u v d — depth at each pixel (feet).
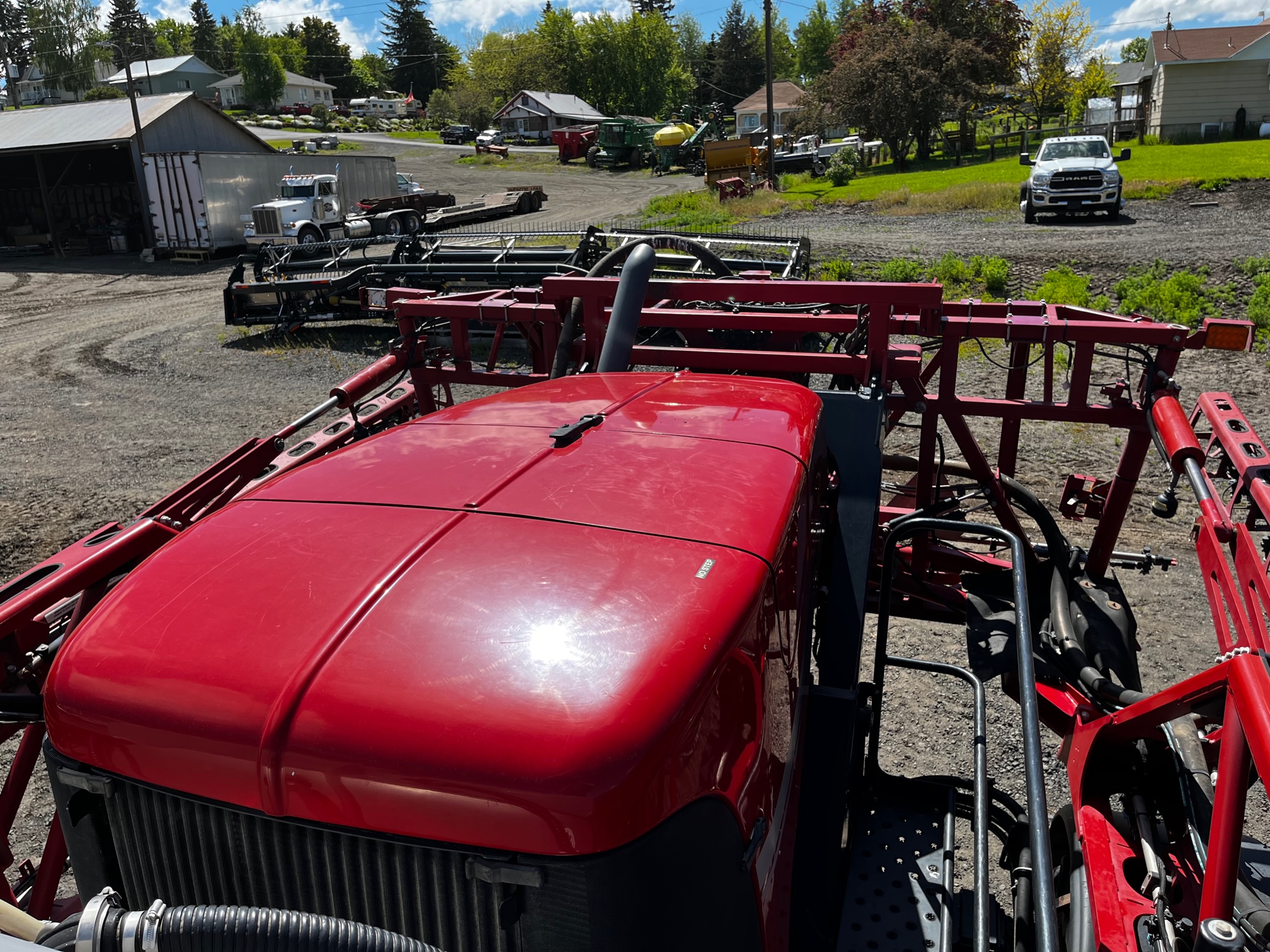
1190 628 18.85
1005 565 15.38
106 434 36.81
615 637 5.39
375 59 475.31
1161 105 142.20
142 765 5.48
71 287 87.71
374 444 8.32
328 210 107.34
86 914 4.11
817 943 8.33
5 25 353.31
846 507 10.18
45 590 9.20
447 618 5.55
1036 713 8.08
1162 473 27.45
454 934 5.16
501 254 49.01
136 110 107.65
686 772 5.19
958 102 142.51
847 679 9.19
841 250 69.31
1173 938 7.94
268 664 5.40
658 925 5.05
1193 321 45.42
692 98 349.82
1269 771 6.46
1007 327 14.11
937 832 9.63
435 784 4.86
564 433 8.05
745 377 10.40
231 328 60.44
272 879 5.44
